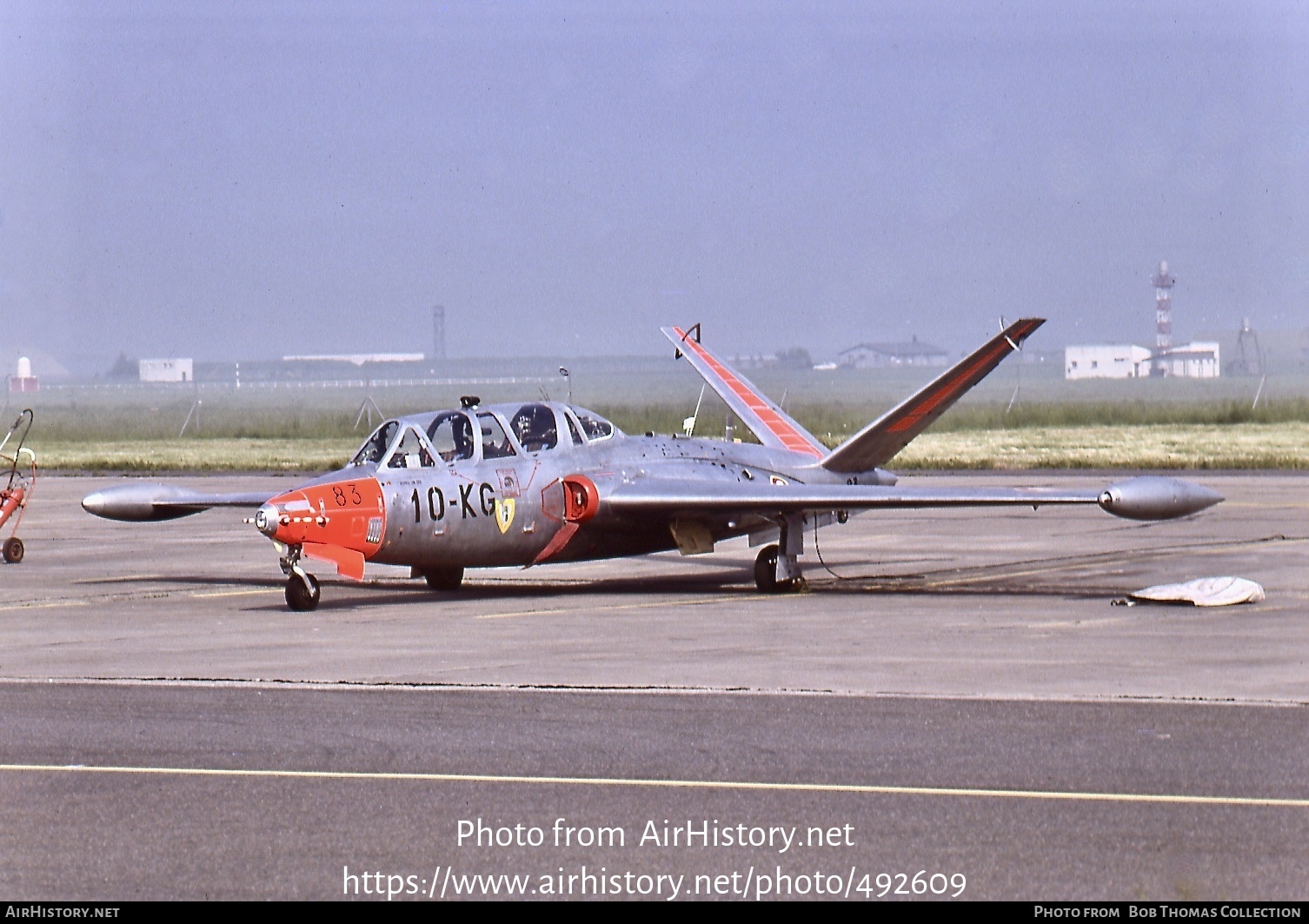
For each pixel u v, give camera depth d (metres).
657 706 27.64
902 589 47.69
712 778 22.20
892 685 29.66
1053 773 22.27
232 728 26.00
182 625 39.84
